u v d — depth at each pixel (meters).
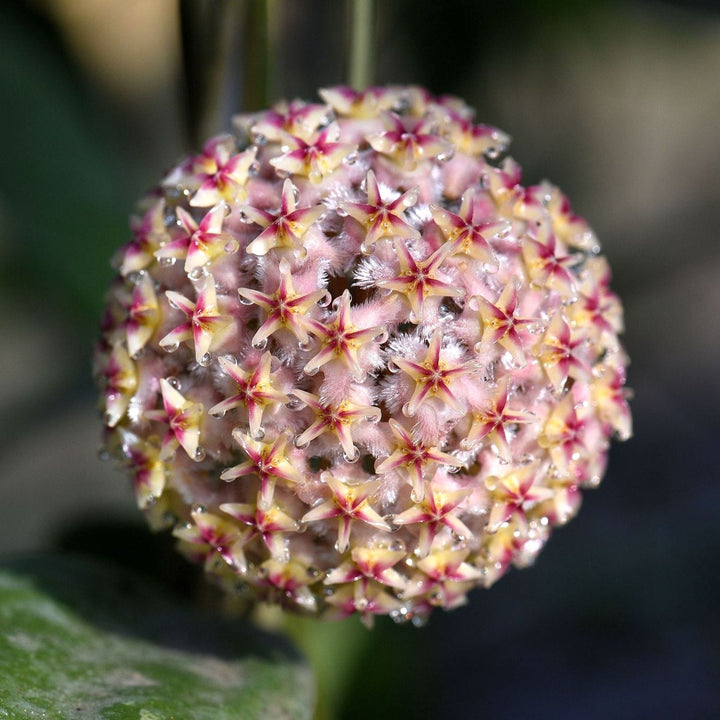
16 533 0.35
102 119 0.28
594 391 0.20
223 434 0.19
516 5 0.28
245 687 0.21
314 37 0.25
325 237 0.19
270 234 0.19
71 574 0.22
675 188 0.42
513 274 0.19
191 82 0.23
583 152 0.33
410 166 0.20
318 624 0.25
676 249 0.36
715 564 0.37
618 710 0.35
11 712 0.19
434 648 0.33
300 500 0.19
